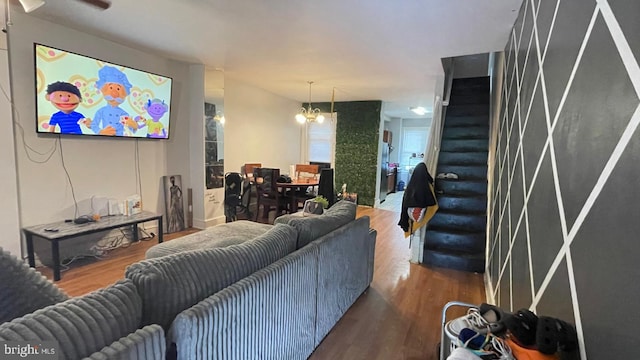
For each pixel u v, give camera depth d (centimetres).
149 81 385
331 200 537
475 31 286
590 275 86
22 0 214
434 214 368
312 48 352
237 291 130
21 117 290
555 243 115
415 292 287
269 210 546
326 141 764
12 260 113
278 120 689
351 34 305
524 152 180
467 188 404
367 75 474
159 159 421
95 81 332
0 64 272
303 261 179
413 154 1013
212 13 267
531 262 145
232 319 126
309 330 193
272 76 504
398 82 515
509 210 215
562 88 121
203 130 451
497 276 247
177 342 106
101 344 88
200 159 455
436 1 232
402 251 404
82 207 341
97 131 342
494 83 436
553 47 137
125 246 380
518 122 209
